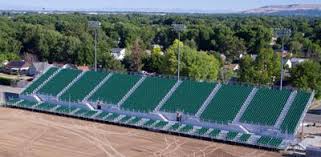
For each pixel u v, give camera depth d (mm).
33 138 80125
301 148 75875
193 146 76688
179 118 88688
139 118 91125
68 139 79812
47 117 94750
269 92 89250
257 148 76500
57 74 110188
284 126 80250
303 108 83688
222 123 84312
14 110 100188
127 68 159875
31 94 105125
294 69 117312
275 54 134250
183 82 97438
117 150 74125
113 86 101375
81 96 100438
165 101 93188
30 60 178875
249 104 87375
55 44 187625
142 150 74125
